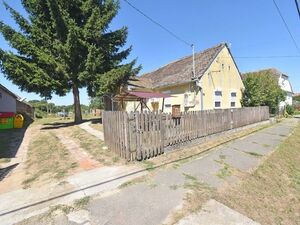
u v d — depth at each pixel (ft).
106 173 19.06
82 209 13.30
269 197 17.72
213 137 35.55
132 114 22.16
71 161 22.61
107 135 27.61
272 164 25.64
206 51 66.85
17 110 94.17
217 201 15.01
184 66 67.87
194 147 29.32
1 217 12.46
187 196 15.24
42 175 18.85
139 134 22.48
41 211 13.05
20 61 44.21
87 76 47.83
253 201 16.26
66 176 18.43
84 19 53.78
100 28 50.26
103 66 53.16
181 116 27.84
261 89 70.38
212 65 59.26
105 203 14.06
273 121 70.03
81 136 35.88
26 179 18.04
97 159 23.03
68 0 49.98
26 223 11.89
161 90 66.28
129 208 13.51
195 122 30.78
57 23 47.73
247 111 50.70
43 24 50.06
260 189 18.71
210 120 34.73
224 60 63.57
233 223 12.55
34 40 49.03
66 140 33.53
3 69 44.91
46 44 48.85
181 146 27.89
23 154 26.32
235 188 17.78
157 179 18.04
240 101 69.41
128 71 51.26
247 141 36.47
